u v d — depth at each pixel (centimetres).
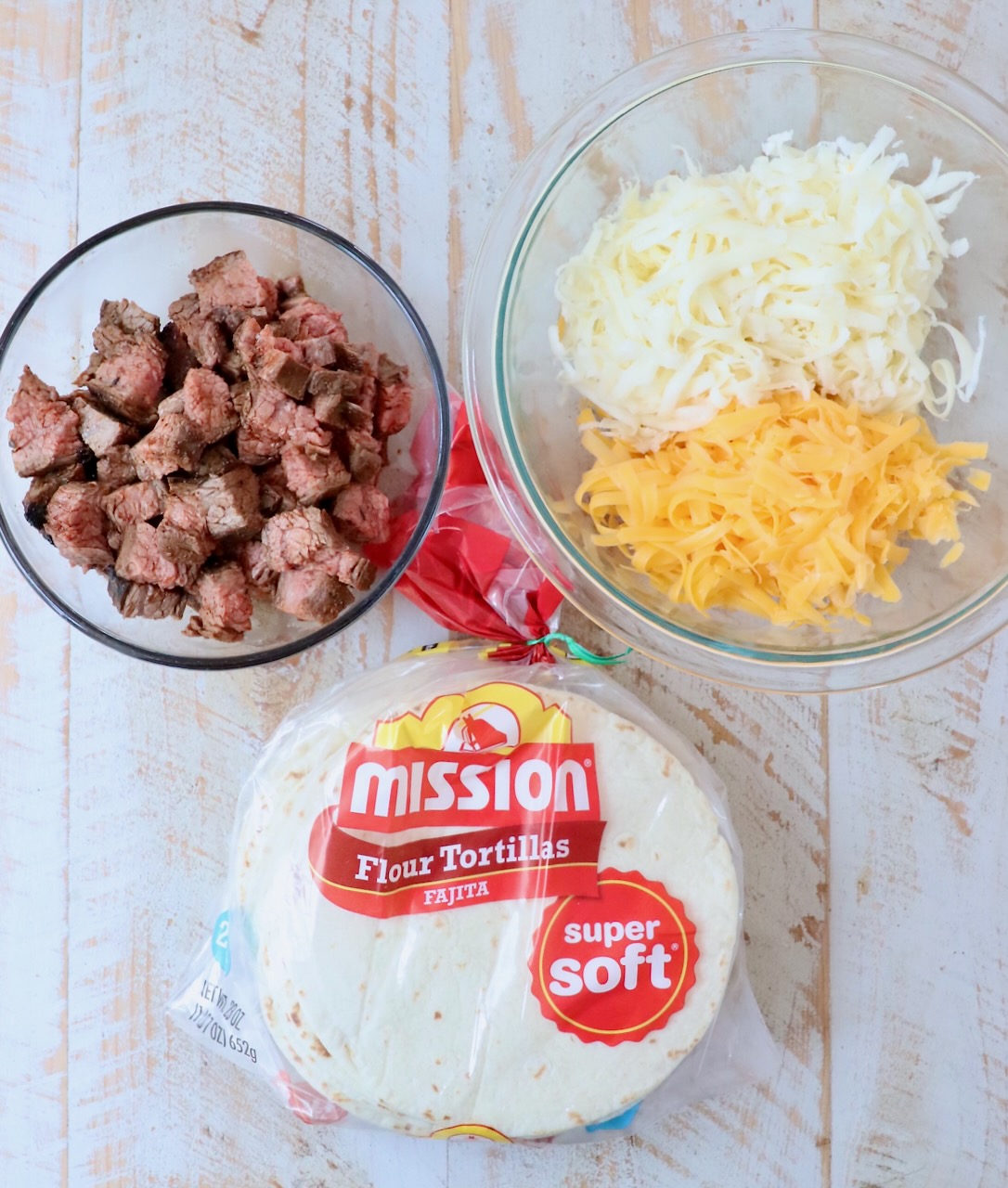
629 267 40
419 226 45
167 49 44
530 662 43
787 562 39
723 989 40
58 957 44
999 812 45
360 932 40
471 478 44
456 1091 40
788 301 38
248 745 44
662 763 41
